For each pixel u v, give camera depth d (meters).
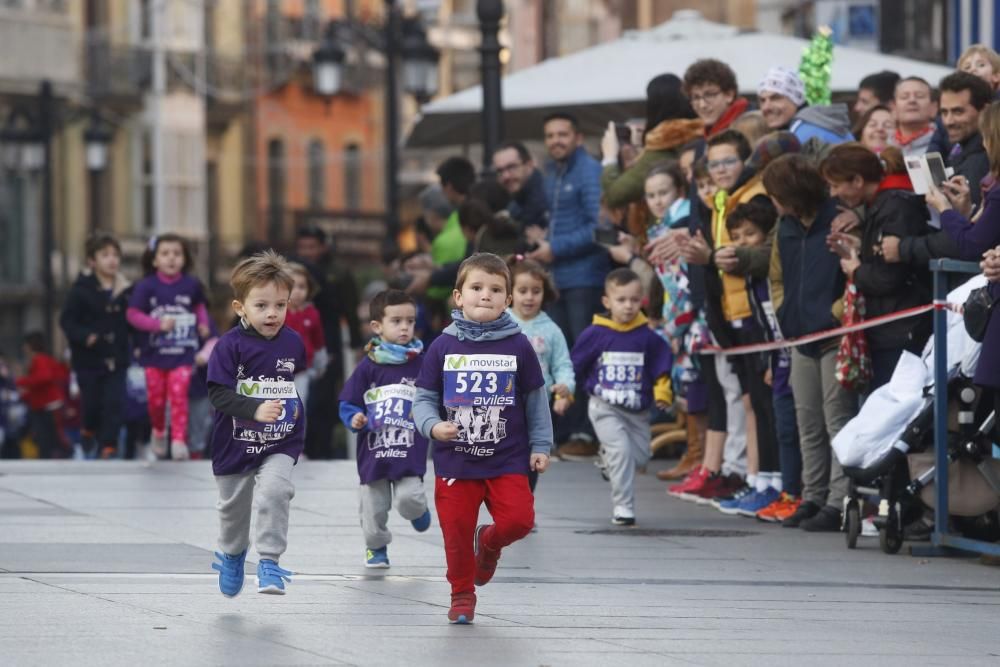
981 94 22.95
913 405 21.97
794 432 25.31
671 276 28.27
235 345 18.17
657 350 25.31
